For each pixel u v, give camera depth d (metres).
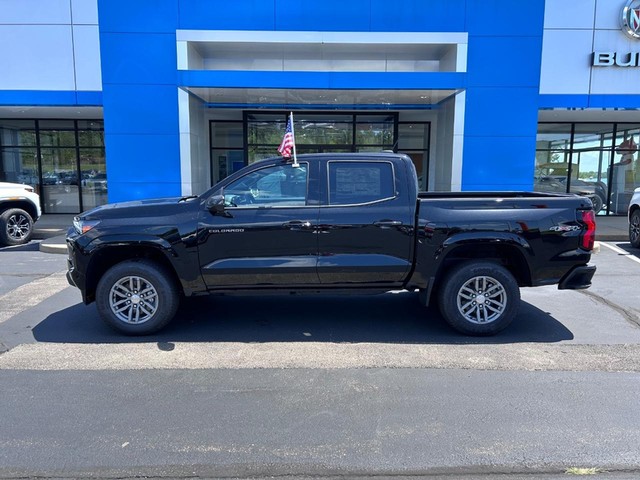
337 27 12.16
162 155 12.05
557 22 13.28
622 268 9.09
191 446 3.24
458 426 3.48
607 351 4.93
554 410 3.71
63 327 5.65
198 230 5.20
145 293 5.31
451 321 5.35
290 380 4.23
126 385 4.12
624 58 13.32
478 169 12.35
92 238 5.18
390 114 15.50
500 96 12.16
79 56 13.46
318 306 6.56
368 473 2.97
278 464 3.05
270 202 5.31
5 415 3.62
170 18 11.83
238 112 15.05
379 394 3.97
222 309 6.40
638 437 3.35
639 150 16.91
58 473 2.96
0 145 16.98
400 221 5.22
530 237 5.21
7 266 9.23
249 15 12.01
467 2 12.00
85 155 17.19
